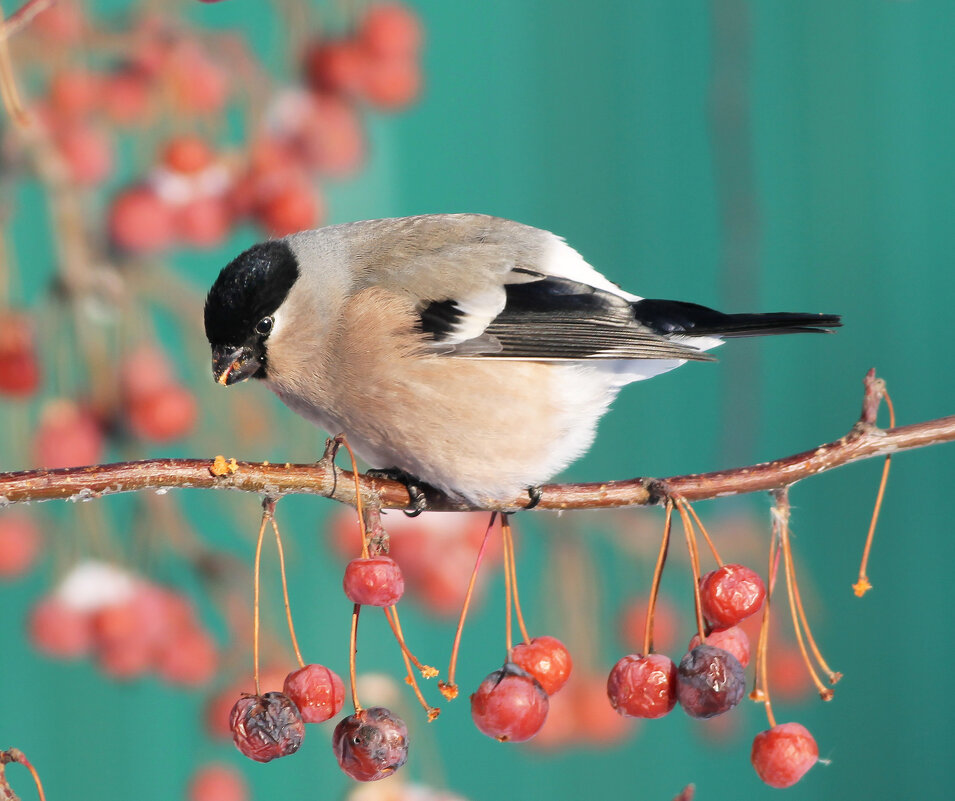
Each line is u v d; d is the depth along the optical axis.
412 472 3.26
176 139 3.34
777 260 4.37
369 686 3.31
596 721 3.34
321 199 3.37
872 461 4.29
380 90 3.36
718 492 3.21
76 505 3.33
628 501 3.21
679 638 3.36
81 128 3.33
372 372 3.25
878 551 4.27
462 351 3.25
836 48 4.46
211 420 3.33
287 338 3.26
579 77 4.36
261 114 3.36
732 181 3.47
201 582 3.33
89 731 3.75
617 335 3.25
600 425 4.11
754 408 3.42
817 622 3.38
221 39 3.35
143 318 3.33
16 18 3.21
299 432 3.34
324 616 3.46
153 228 3.33
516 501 3.25
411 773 3.33
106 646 3.32
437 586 3.34
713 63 3.50
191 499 3.40
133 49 3.34
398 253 3.27
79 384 3.32
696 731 3.41
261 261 3.26
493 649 3.89
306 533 3.48
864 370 4.38
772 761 3.18
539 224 4.30
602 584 3.35
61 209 3.32
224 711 3.32
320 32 3.36
